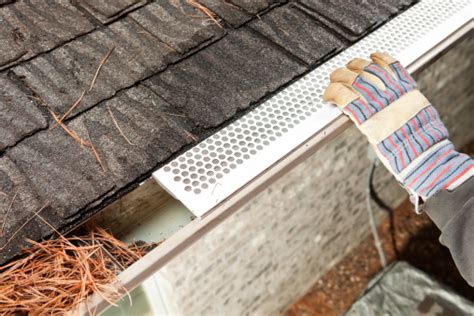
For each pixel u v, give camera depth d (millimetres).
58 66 1830
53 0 2020
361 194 3348
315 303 3467
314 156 2684
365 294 3240
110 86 1784
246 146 1649
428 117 1689
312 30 1965
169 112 1730
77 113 1720
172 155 1638
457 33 1985
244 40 1932
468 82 3723
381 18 1995
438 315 3102
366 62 1766
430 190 1593
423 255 3629
